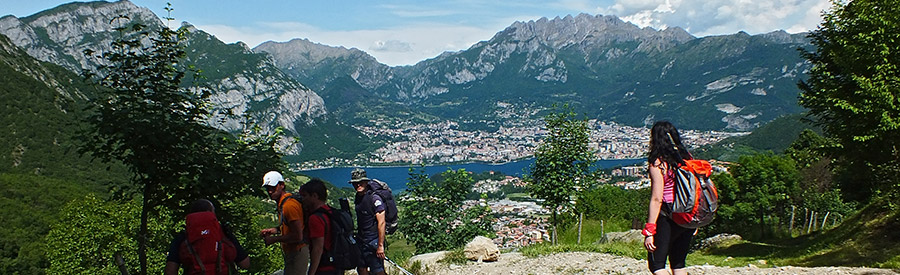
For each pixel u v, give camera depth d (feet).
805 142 172.96
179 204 36.01
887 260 39.47
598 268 35.47
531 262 39.70
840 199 122.31
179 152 34.42
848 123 54.60
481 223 68.28
